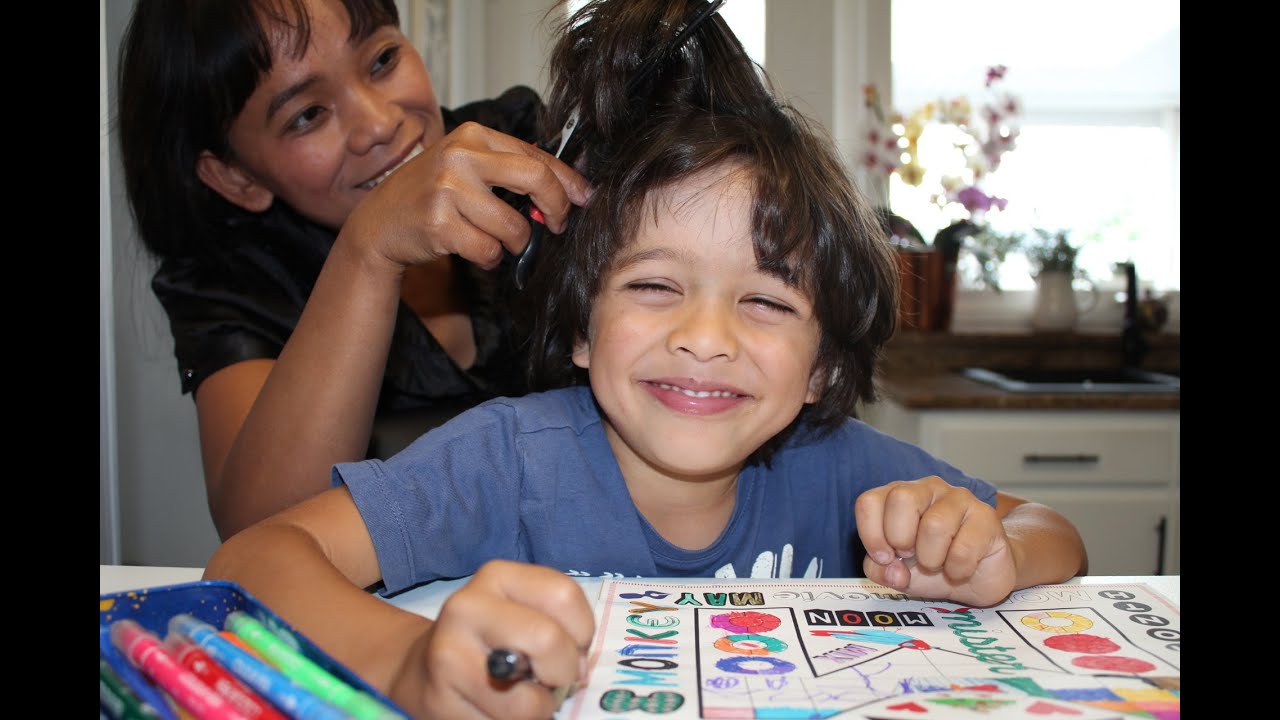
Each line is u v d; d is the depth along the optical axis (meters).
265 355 1.02
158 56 0.96
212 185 1.08
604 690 0.44
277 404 0.82
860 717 0.41
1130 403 2.00
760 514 0.84
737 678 0.45
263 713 0.34
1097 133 2.52
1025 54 2.47
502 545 0.73
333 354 0.81
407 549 0.62
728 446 0.71
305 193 1.05
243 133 0.99
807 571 0.86
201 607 0.44
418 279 1.20
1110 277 2.56
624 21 0.78
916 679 0.45
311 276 1.09
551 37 1.06
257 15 0.92
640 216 0.72
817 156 0.84
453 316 1.21
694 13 0.78
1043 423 2.03
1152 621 0.54
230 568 0.55
